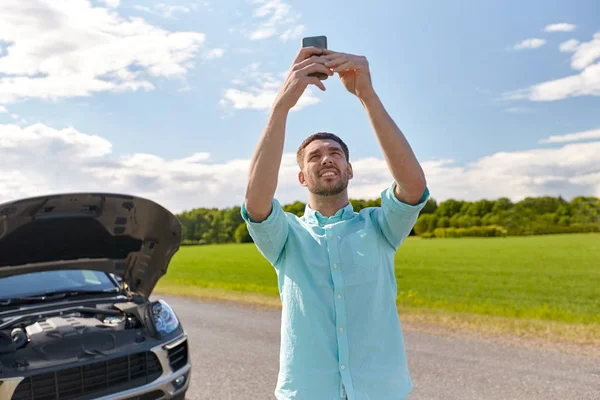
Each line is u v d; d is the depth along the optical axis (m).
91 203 4.23
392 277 1.94
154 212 4.50
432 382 5.43
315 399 1.71
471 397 4.95
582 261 34.47
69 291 4.80
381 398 1.72
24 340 3.66
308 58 1.79
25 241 4.37
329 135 2.04
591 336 7.64
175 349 4.22
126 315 4.33
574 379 5.48
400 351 1.84
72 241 4.62
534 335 7.78
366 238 1.86
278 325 9.09
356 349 1.74
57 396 3.50
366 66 1.77
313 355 1.75
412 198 1.80
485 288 21.92
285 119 1.75
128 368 3.82
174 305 12.05
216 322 9.41
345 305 1.76
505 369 5.89
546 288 21.91
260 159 1.74
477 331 8.16
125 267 5.19
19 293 4.59
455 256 40.41
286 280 1.87
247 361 6.44
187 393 5.16
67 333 3.85
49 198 3.98
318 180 1.96
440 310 10.62
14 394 3.35
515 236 68.81
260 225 1.80
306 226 1.95
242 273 30.42
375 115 1.77
